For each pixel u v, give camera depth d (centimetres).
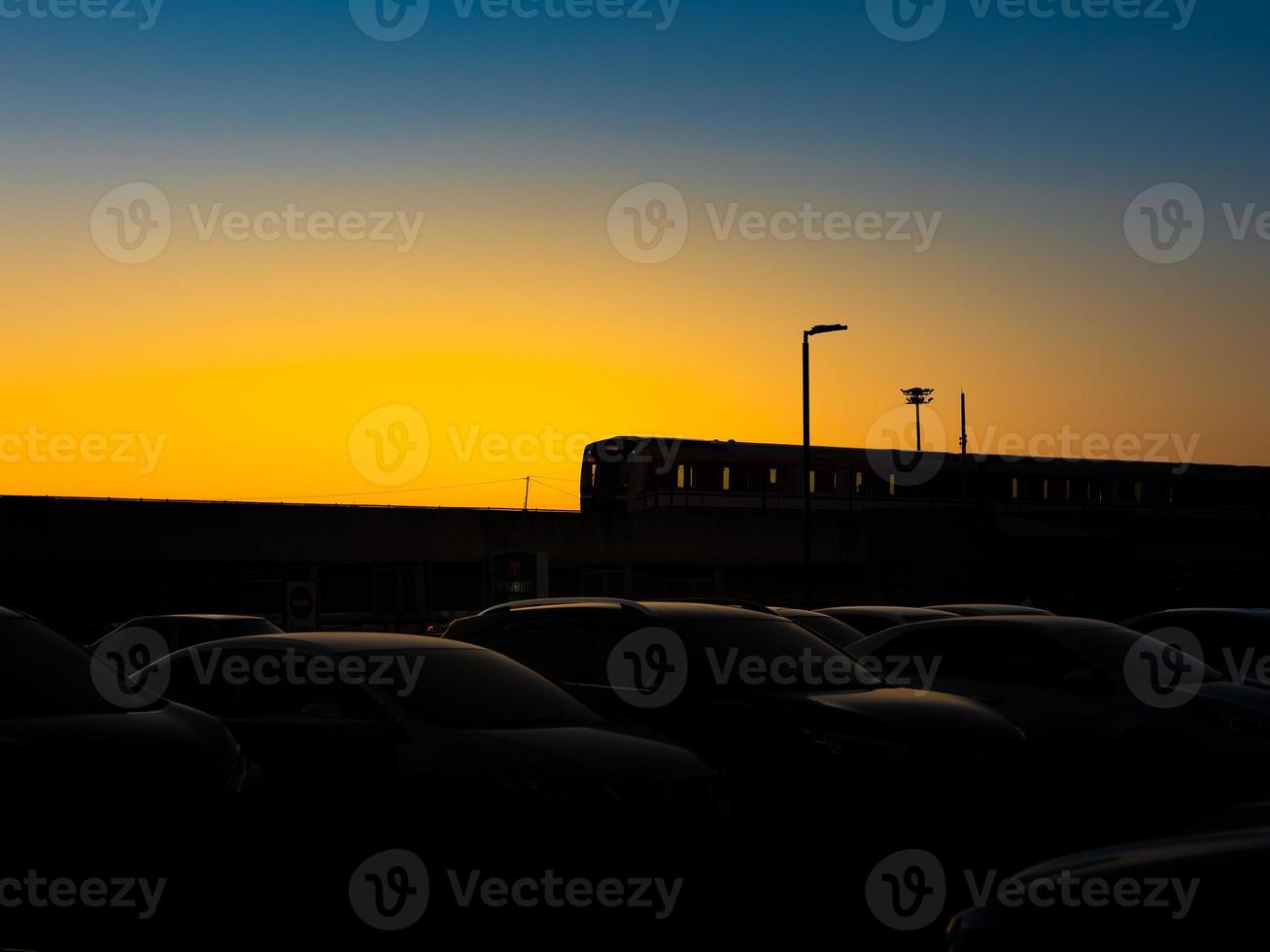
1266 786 993
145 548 4016
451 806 708
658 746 767
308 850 704
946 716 912
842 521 4569
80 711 676
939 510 4184
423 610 3984
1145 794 1042
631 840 703
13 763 604
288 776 718
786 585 4788
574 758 716
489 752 716
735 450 4509
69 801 606
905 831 861
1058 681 1107
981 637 1166
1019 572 4153
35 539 3866
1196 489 5150
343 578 4388
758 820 895
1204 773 1015
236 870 682
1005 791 894
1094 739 1065
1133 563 4400
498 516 4353
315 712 751
